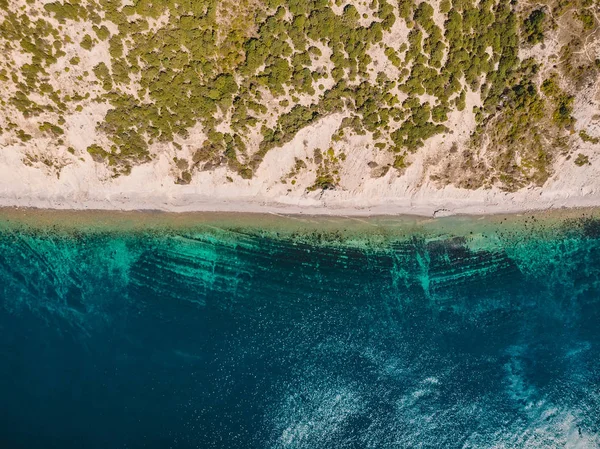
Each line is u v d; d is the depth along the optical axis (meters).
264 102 26.72
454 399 28.31
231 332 27.88
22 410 25.94
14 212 27.42
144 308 27.77
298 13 25.38
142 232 28.16
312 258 28.92
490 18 26.16
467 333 29.09
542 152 28.42
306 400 27.66
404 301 29.09
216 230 28.56
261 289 28.50
